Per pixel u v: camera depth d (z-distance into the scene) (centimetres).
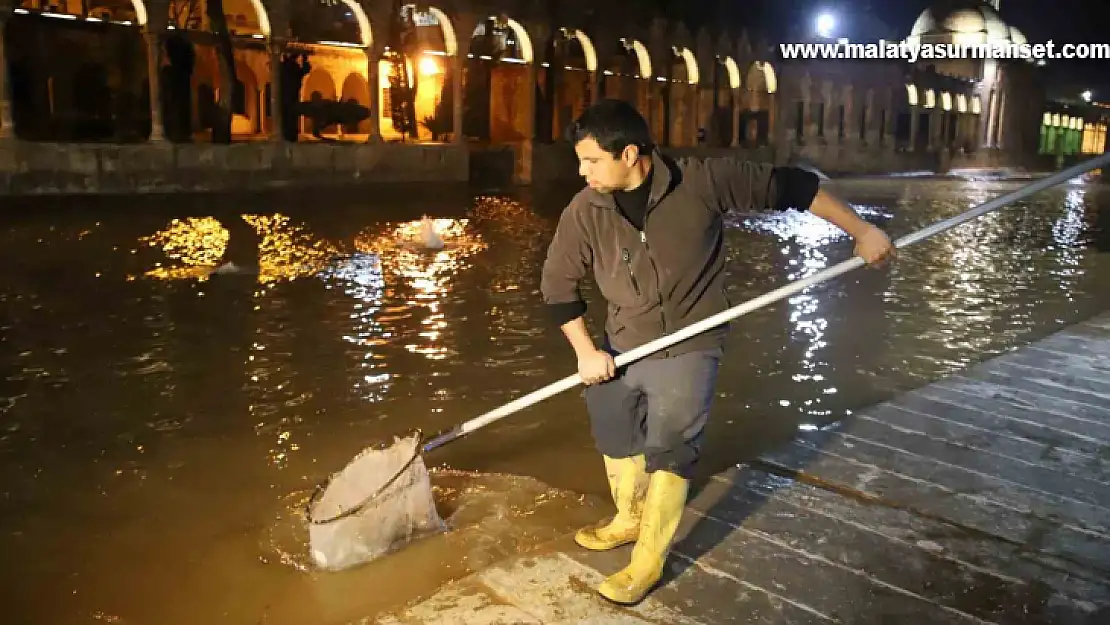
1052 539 328
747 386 611
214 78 2323
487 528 379
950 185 3328
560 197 2109
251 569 353
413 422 531
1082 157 6072
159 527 392
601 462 466
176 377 619
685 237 272
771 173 270
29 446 488
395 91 2409
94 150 1609
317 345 710
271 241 1279
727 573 298
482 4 2236
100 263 1061
